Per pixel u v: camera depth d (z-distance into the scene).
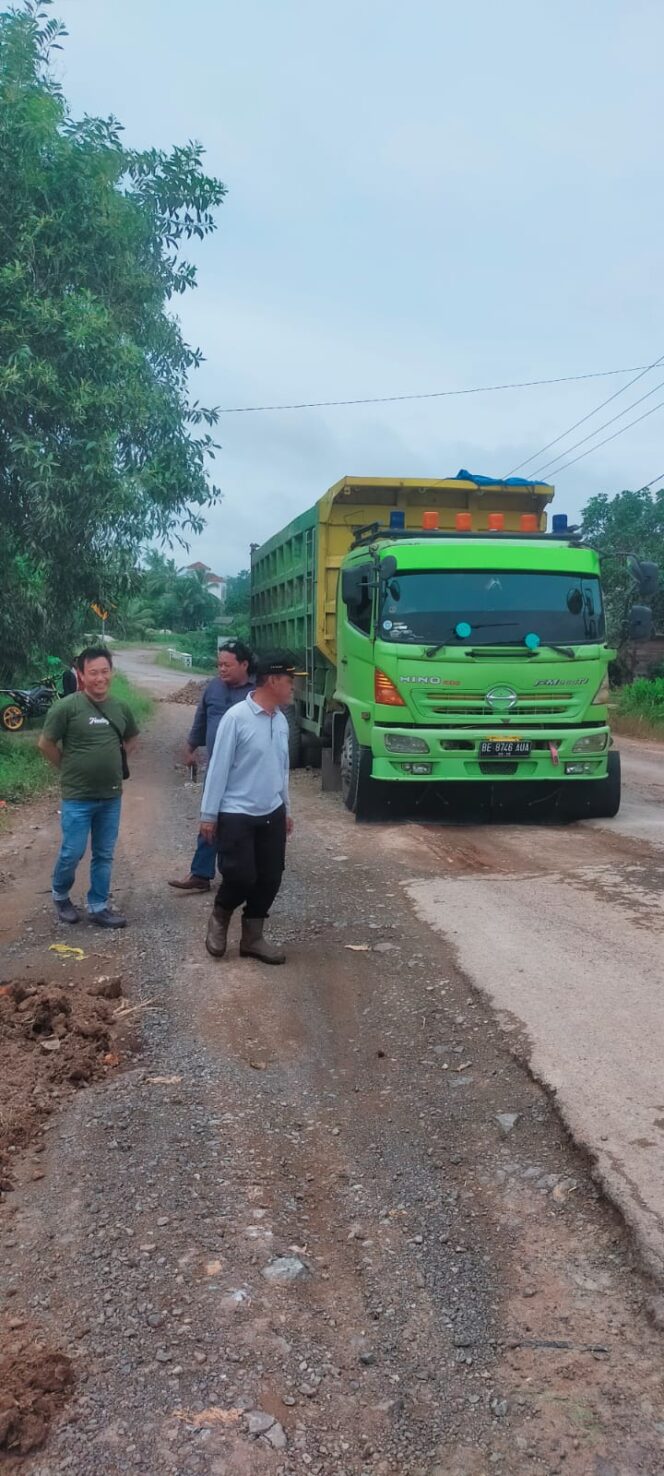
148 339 13.93
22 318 11.80
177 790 12.35
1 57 12.39
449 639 9.38
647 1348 2.70
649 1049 4.35
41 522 12.26
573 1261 3.06
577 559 9.72
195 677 45.22
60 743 6.59
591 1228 3.22
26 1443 2.37
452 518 11.84
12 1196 3.45
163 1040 4.75
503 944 5.88
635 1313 2.83
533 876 7.60
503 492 11.72
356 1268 3.06
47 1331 2.76
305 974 5.59
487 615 9.45
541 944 5.85
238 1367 2.62
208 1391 2.54
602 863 7.99
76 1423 2.44
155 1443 2.38
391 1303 2.90
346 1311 2.87
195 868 7.43
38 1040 4.69
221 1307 2.85
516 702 9.39
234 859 5.60
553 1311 2.85
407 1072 4.36
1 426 12.37
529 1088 4.13
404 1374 2.63
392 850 8.57
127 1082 4.30
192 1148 3.73
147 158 13.19
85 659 6.52
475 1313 2.86
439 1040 4.66
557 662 9.40
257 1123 3.93
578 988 5.12
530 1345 2.72
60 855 6.62
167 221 13.72
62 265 12.46
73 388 12.26
